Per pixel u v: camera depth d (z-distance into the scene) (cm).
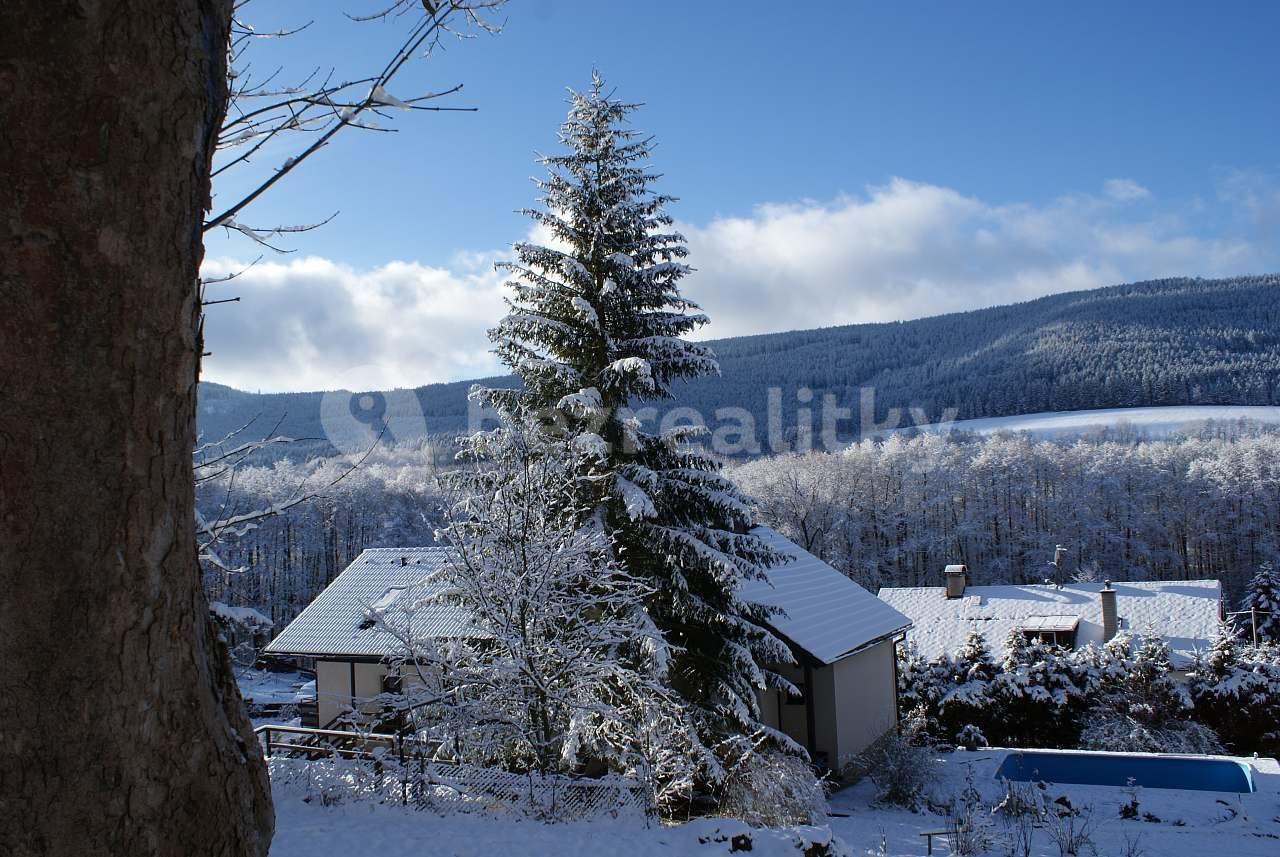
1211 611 3362
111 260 228
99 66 225
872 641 2083
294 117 346
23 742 214
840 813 1591
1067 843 1261
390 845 886
